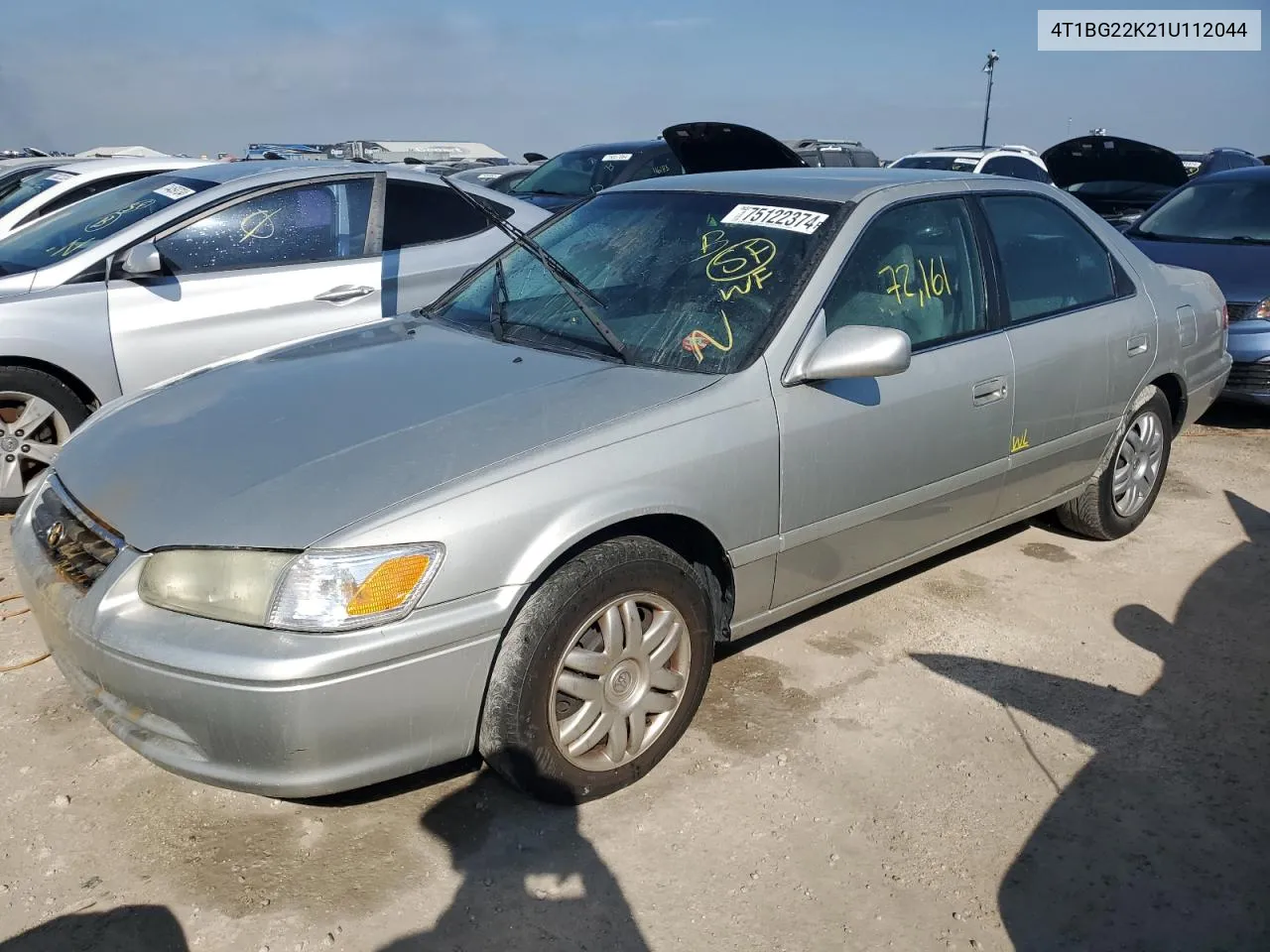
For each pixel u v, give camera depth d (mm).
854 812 2848
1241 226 7332
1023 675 3572
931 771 3037
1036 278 4000
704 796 2891
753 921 2461
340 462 2596
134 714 2486
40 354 4711
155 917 2424
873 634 3832
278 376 3264
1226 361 5156
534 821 2777
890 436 3338
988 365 3648
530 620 2588
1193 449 6266
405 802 2846
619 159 11016
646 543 2777
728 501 2938
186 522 2467
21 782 2889
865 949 2395
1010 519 4098
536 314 3531
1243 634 3918
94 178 8258
